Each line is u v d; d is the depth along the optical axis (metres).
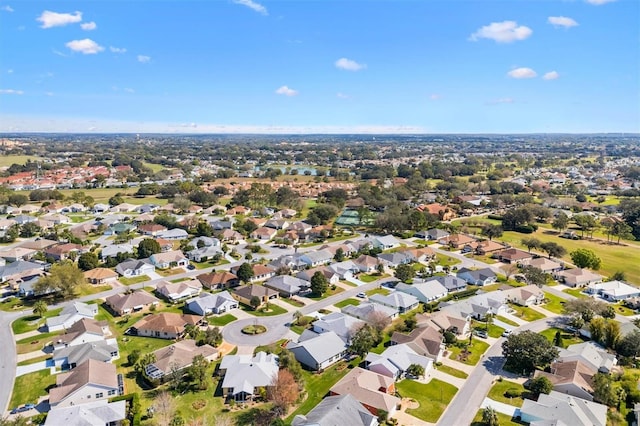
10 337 93.00
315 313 107.56
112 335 95.00
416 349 86.81
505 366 84.31
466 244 172.62
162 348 85.38
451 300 118.06
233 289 122.75
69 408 65.38
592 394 73.69
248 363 77.88
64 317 98.81
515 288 121.38
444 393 75.31
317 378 79.75
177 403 70.50
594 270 145.00
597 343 94.12
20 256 144.88
